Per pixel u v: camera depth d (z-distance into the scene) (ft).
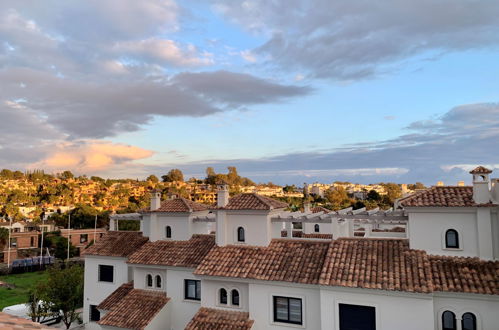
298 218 74.84
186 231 89.45
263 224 74.84
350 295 57.88
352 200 426.51
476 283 52.70
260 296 66.39
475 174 58.39
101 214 333.21
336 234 70.38
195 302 78.69
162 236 92.17
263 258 70.38
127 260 85.87
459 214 59.31
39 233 288.71
